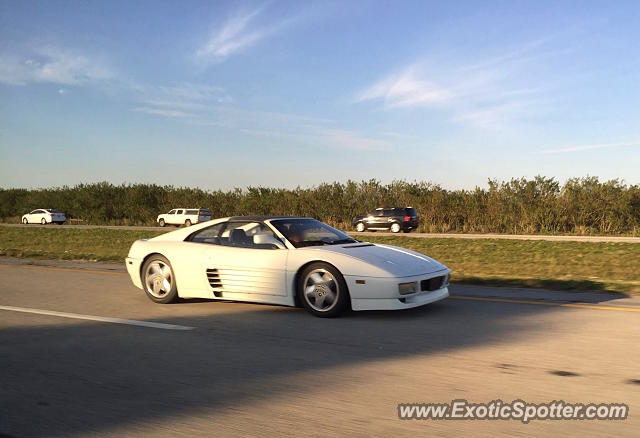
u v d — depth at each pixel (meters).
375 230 35.34
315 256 6.64
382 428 3.31
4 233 31.67
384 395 3.87
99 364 4.75
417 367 4.52
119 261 13.84
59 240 24.69
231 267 7.18
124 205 49.53
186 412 3.62
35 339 5.68
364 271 6.35
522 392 3.89
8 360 4.92
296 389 4.03
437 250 17.53
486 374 4.30
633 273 10.66
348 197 39.16
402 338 5.51
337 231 7.76
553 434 3.21
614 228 29.27
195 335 5.79
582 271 11.05
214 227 7.75
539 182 32.12
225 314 6.95
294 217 7.71
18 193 58.47
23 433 3.34
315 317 6.65
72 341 5.59
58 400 3.89
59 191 53.47
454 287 8.87
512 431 3.25
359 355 4.92
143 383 4.23
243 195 46.16
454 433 3.23
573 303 7.27
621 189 29.70
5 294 8.73
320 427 3.33
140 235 26.97
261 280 6.96
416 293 6.45
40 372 4.55
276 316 6.75
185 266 7.54
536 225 31.25
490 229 32.94
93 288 9.31
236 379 4.29
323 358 4.84
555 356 4.77
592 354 4.81
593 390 3.91
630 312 6.62
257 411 3.61
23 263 13.58
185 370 4.55
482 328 5.89
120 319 6.68
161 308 7.45
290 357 4.90
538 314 6.57
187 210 44.31
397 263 6.56
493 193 33.34
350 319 6.48
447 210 34.97
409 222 32.91
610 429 3.26
